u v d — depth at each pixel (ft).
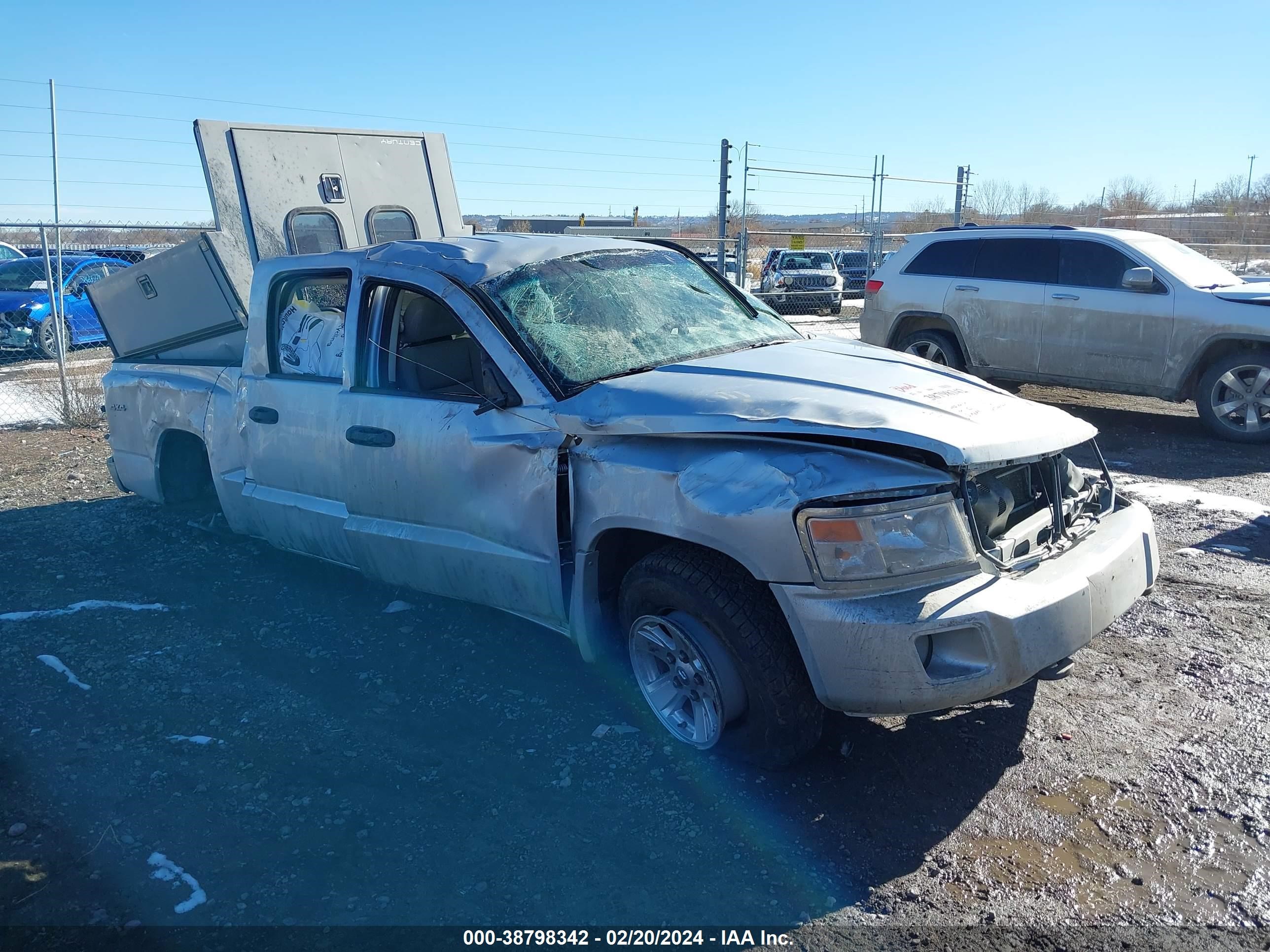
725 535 10.01
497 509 12.37
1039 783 10.64
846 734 11.68
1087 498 11.74
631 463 10.97
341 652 14.44
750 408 10.68
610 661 12.51
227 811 10.59
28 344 47.98
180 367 18.74
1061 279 30.60
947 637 9.57
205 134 19.48
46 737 12.27
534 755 11.49
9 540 20.59
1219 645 13.91
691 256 15.83
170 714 12.75
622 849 9.77
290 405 15.25
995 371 32.42
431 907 9.02
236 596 16.79
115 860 9.82
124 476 20.90
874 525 9.47
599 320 13.15
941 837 9.81
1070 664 10.81
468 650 14.33
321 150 21.26
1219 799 10.27
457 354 14.38
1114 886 9.05
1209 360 28.17
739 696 10.59
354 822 10.32
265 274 15.89
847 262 83.30
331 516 14.90
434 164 23.47
